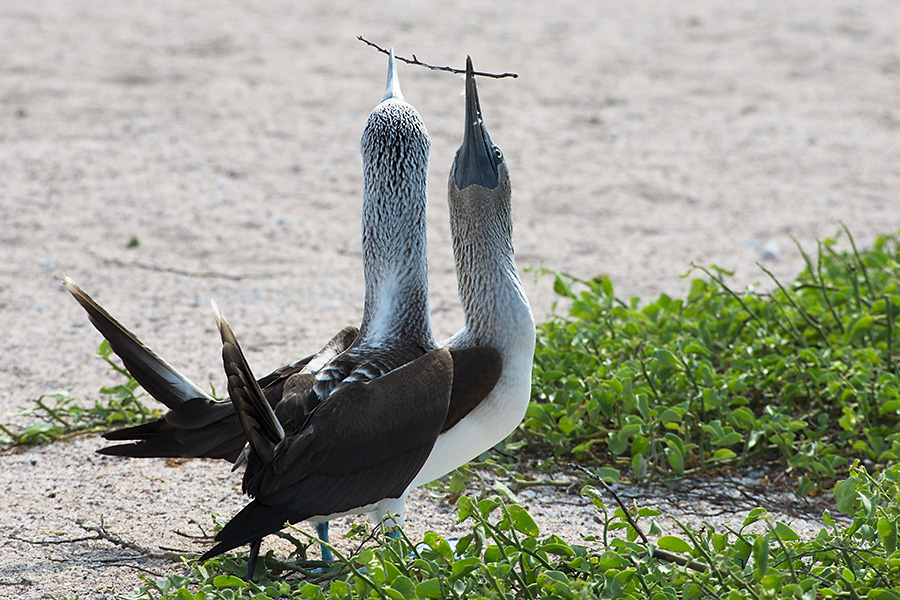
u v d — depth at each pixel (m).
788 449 9.32
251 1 29.56
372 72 23.38
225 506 8.55
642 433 9.19
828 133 20.11
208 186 17.12
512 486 9.08
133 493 8.75
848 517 8.66
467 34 26.41
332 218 16.11
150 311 12.70
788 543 6.99
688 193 17.30
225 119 20.36
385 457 6.89
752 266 14.41
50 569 7.55
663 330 11.19
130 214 15.85
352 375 7.04
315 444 6.71
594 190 17.38
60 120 20.00
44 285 13.41
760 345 10.70
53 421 10.02
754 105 21.75
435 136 19.58
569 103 21.75
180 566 7.58
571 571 6.83
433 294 13.55
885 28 27.17
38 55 24.09
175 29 26.59
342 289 13.60
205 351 11.64
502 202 7.62
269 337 12.07
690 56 25.02
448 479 9.15
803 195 17.17
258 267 14.27
